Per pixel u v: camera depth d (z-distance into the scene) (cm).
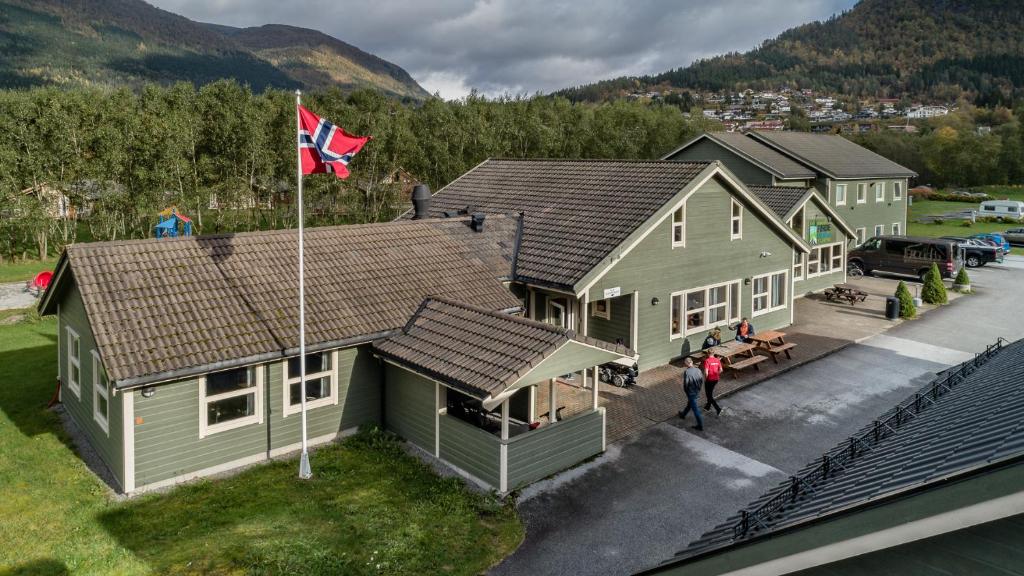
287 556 1014
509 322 1428
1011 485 368
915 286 3266
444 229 2002
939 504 398
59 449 1431
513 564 1066
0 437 1489
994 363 1175
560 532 1158
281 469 1358
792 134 4531
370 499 1241
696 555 586
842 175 3941
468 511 1209
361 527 1130
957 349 2248
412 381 1465
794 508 648
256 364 1348
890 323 2605
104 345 1225
